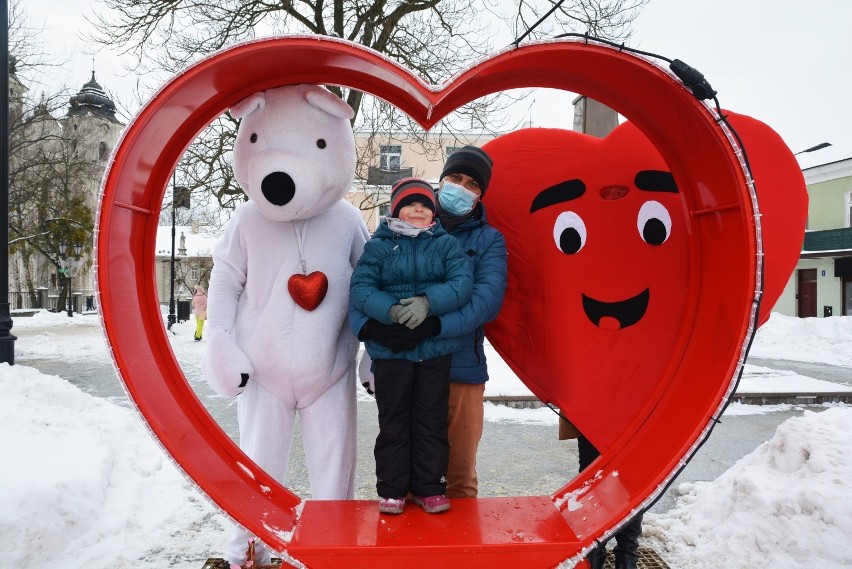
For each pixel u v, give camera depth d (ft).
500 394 28.19
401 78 7.90
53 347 51.13
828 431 13.06
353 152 10.71
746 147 9.83
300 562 7.09
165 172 8.95
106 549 11.68
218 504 7.49
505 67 8.19
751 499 12.17
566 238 11.21
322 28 39.01
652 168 10.86
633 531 10.30
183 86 7.63
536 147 11.48
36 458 13.71
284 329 10.03
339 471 10.32
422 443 8.64
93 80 145.18
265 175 9.42
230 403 28.43
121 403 26.91
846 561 10.16
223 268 10.37
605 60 7.82
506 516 8.25
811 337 55.98
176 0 38.24
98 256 7.18
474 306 9.11
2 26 21.72
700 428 7.47
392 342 8.65
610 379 10.88
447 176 10.25
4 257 21.83
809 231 85.87
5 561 10.21
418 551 7.15
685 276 10.59
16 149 93.04
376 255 9.27
